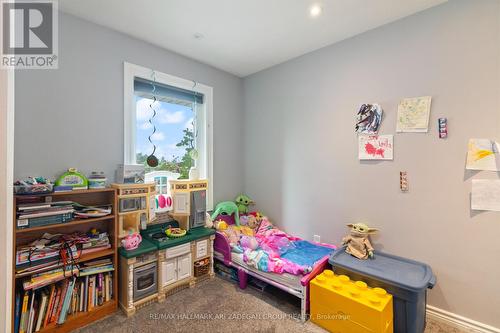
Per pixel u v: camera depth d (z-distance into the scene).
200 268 2.37
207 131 2.90
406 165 1.95
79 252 1.71
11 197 0.64
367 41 2.16
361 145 2.19
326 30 2.16
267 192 3.04
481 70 1.63
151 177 2.47
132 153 2.27
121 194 1.94
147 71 2.35
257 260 2.13
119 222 1.94
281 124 2.87
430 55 1.83
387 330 1.53
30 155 1.71
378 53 2.09
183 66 2.65
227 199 3.14
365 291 1.65
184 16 1.95
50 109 1.80
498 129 1.58
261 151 3.10
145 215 2.12
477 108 1.65
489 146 1.61
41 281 1.51
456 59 1.72
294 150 2.74
